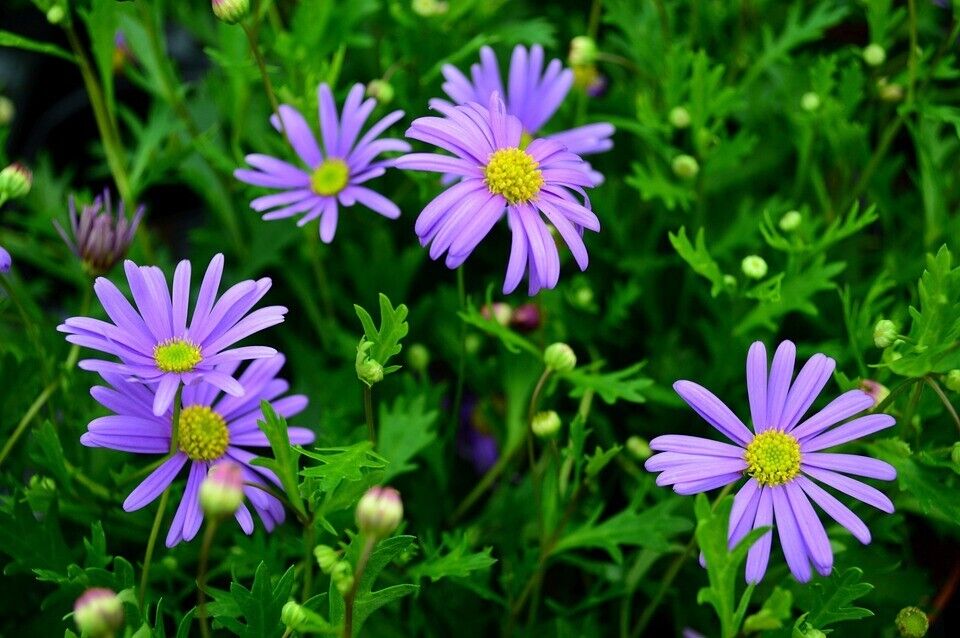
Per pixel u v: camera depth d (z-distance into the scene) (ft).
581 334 1.09
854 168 1.16
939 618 1.06
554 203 0.92
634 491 1.04
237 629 0.87
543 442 1.01
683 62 1.09
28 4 1.42
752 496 0.87
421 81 1.12
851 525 0.86
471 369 1.09
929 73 1.07
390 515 0.79
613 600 1.04
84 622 0.78
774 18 1.22
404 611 1.01
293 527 1.01
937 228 1.08
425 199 1.09
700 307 1.13
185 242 1.31
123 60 1.26
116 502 0.98
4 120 1.19
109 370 0.85
